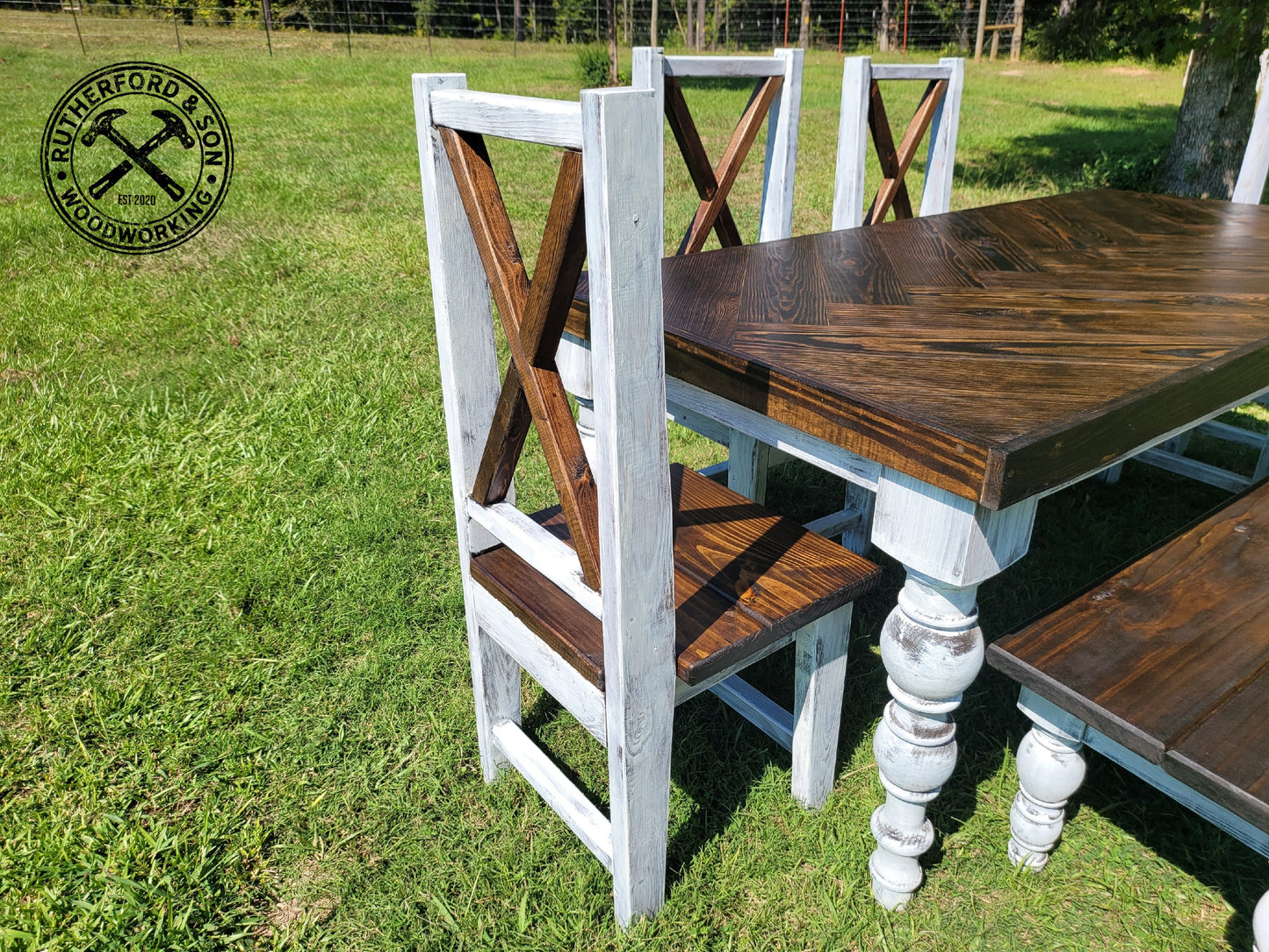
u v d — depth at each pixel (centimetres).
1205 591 153
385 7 2519
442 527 290
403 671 229
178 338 429
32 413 349
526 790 195
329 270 525
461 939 162
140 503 295
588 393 193
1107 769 201
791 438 156
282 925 166
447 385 162
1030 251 237
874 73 296
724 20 2631
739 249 240
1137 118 1216
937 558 130
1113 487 328
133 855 173
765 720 194
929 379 141
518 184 739
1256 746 117
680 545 172
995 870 176
